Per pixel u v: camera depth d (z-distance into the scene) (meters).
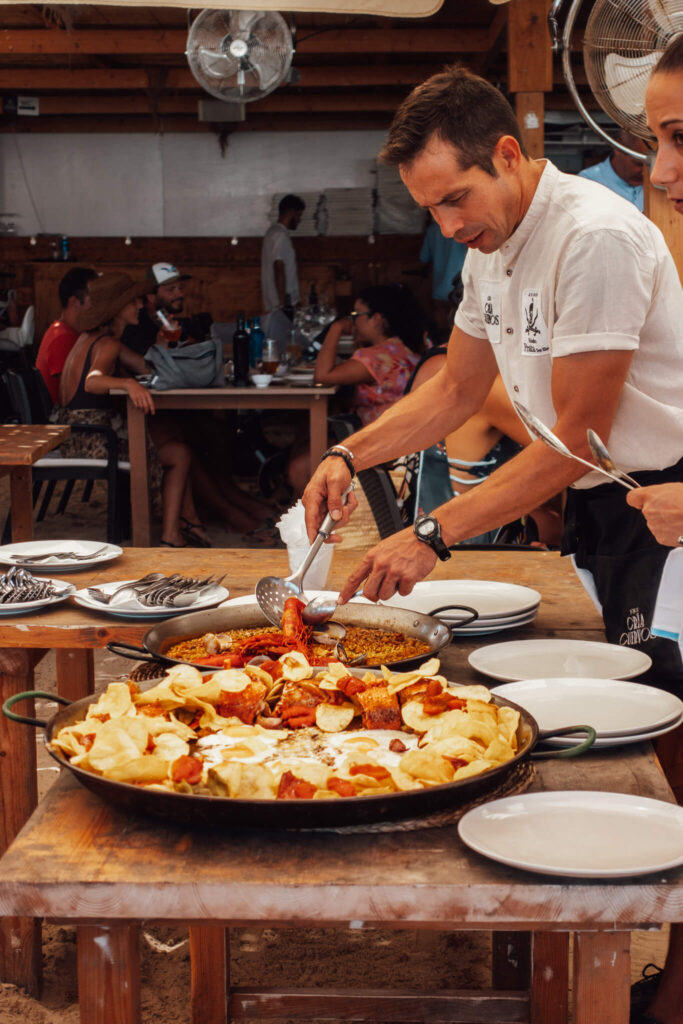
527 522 3.45
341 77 8.31
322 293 10.09
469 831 1.03
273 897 0.97
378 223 10.20
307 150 10.62
